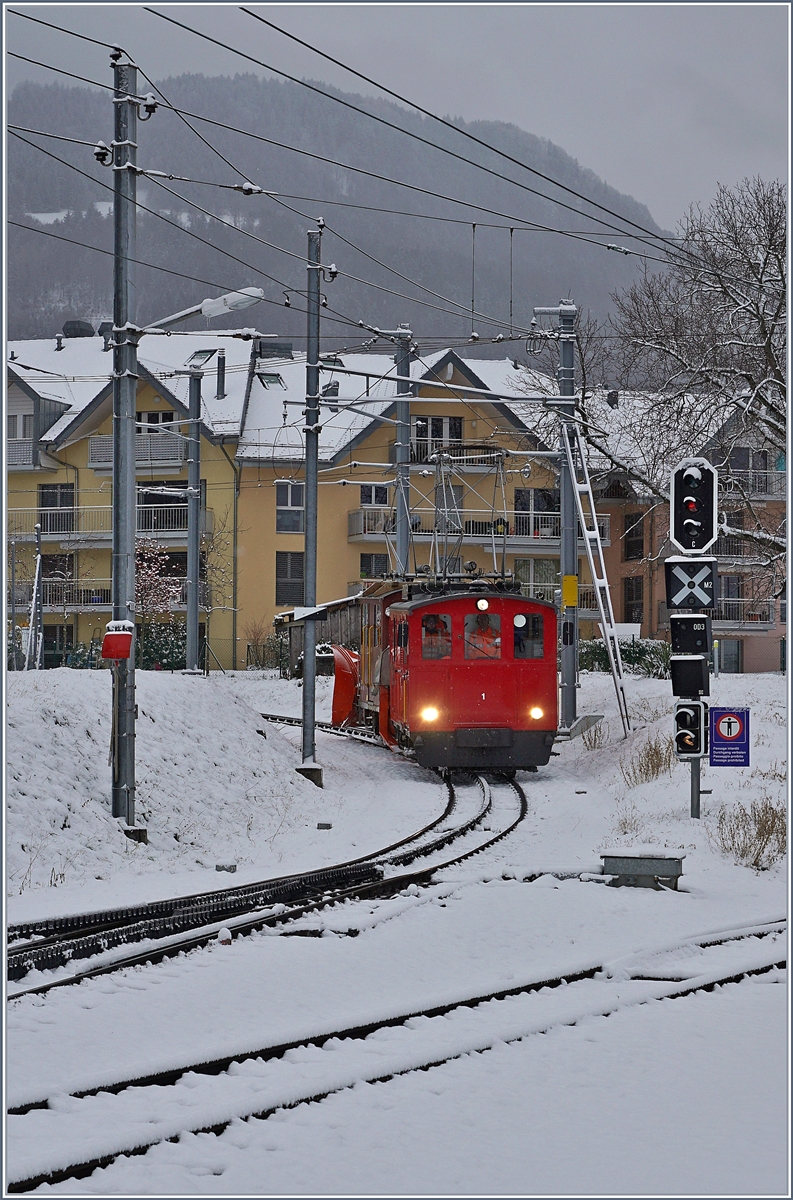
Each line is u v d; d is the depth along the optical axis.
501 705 30.31
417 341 39.78
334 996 11.84
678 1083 9.34
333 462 64.44
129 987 11.85
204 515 65.00
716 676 40.47
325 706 47.66
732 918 15.76
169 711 26.72
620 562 68.94
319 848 21.48
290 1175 7.52
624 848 18.41
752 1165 7.70
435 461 36.34
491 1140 8.12
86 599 65.94
